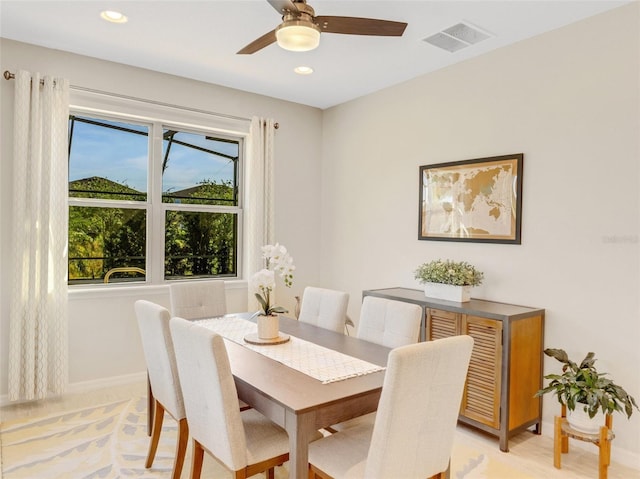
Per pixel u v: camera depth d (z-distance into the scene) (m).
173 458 2.51
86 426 2.89
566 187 2.83
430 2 2.54
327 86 4.09
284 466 2.49
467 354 1.63
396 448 1.50
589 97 2.72
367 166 4.30
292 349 2.27
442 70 3.60
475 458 2.58
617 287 2.60
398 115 3.99
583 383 2.37
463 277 3.11
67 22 2.87
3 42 3.10
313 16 2.01
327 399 1.62
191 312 3.14
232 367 1.97
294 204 4.66
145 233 3.88
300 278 4.71
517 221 3.06
